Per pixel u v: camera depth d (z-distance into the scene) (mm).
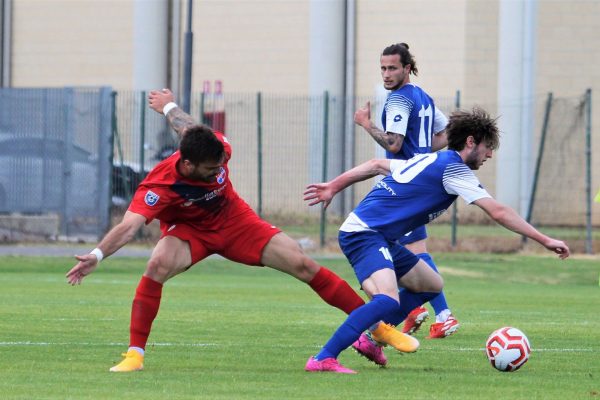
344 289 19891
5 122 65062
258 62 85750
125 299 37094
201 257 19625
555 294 43969
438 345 24828
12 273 52781
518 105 75188
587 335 27297
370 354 20016
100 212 63906
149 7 86188
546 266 56094
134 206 18781
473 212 71688
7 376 18328
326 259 58375
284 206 76625
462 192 19312
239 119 80062
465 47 80625
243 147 79688
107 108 63844
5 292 40031
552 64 80938
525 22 77500
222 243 19625
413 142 25547
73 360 20703
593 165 78938
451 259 58594
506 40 77625
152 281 19328
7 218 64375
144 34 86312
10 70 90938
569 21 81062
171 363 20484
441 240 63500
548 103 61906
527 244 62250
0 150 64812
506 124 75625
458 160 19609
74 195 64250
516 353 19609
